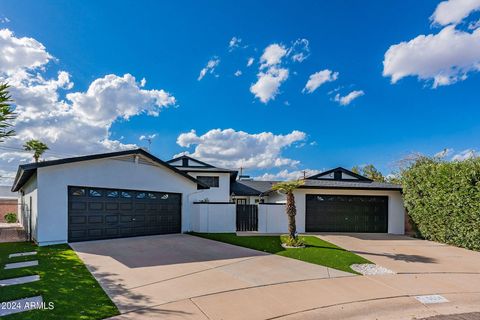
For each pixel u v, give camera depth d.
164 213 15.04
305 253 10.37
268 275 7.52
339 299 6.02
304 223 16.72
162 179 14.93
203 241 12.67
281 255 10.04
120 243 11.48
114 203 12.85
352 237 14.88
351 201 17.25
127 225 13.28
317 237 14.52
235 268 8.09
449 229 13.00
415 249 11.91
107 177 12.55
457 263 9.55
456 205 12.58
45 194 10.80
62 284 6.09
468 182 12.02
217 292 6.09
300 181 12.73
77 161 11.53
